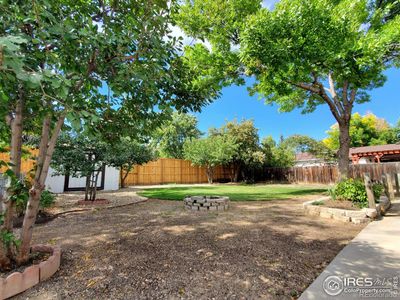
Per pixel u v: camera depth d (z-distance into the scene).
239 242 3.33
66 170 6.65
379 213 5.00
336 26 5.03
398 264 2.46
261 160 17.89
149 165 17.53
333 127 23.77
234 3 6.70
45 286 2.10
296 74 5.88
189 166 19.97
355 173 10.89
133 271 2.41
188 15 6.35
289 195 9.00
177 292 2.01
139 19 2.28
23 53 1.74
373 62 5.06
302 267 2.49
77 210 5.96
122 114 3.11
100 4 2.48
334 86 8.84
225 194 9.47
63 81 1.41
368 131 22.86
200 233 3.80
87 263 2.61
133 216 5.23
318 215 5.16
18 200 2.23
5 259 2.23
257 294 1.97
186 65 3.00
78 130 1.52
